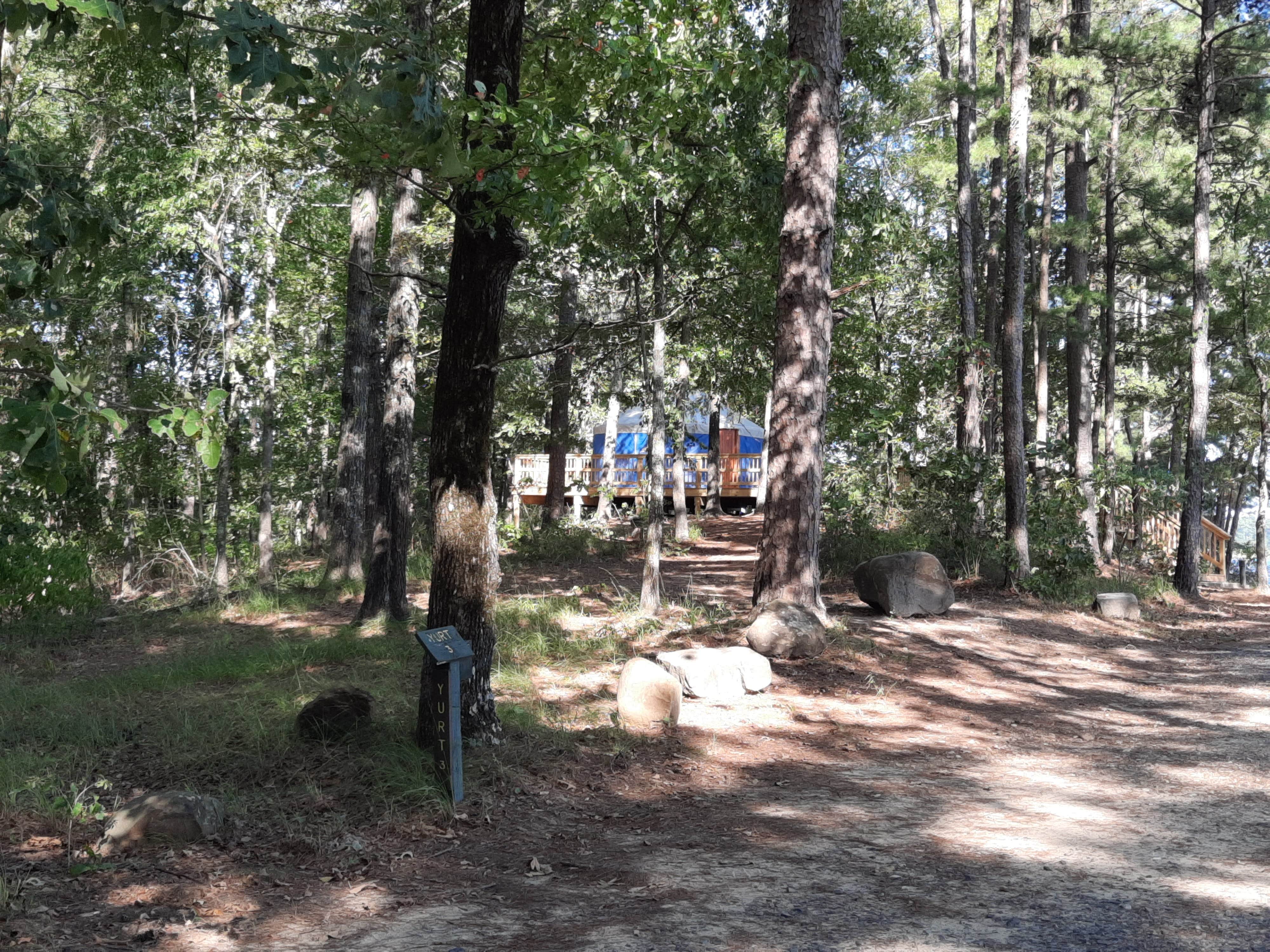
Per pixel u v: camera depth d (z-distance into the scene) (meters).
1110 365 26.12
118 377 17.61
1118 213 30.67
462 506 7.56
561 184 6.63
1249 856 5.84
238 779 6.78
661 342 14.11
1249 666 13.29
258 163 12.89
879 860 5.68
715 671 9.92
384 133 6.35
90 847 5.43
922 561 14.80
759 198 13.79
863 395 18.59
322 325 25.30
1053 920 4.75
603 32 7.71
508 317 19.61
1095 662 13.21
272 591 17.42
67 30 3.82
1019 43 18.19
